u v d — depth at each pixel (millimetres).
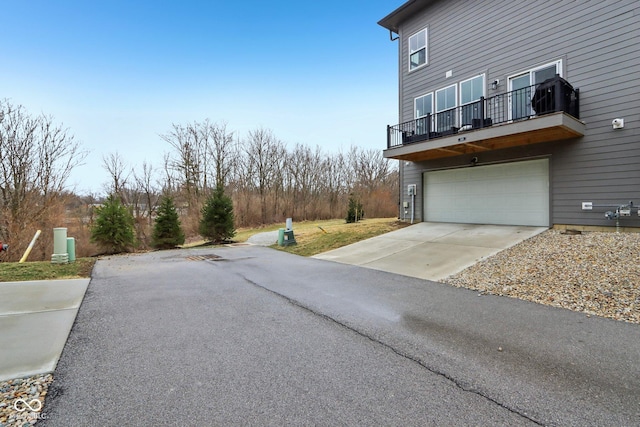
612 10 8227
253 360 3012
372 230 12648
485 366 2857
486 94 10875
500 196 10820
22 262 8609
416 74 13305
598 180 8508
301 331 3758
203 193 25125
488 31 10844
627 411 2178
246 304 4879
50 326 3914
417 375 2711
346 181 33500
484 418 2121
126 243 12609
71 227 17312
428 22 12797
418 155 12117
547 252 7039
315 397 2385
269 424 2066
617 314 4047
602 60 8391
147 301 5047
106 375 2732
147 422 2092
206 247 13602
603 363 2873
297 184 30297
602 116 8406
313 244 11852
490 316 4195
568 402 2293
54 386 2561
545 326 3787
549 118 7930
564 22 9055
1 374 2732
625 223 8109
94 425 2064
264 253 11047
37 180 15117
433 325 3910
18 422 2088
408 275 6734
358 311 4496
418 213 13453
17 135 14555
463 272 6555
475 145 10195
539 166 9828
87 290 5738
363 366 2879
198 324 4004
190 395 2418
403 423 2070
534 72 9703
